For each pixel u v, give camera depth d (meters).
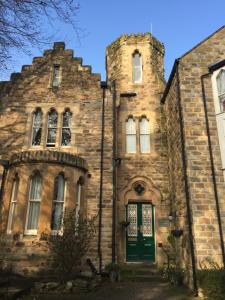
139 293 9.58
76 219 11.56
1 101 14.82
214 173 10.69
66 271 10.12
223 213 10.17
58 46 16.05
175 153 12.91
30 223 11.55
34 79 15.34
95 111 14.59
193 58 12.52
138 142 15.50
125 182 14.63
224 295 8.47
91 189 13.16
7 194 12.04
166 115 15.45
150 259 13.65
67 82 15.23
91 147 13.87
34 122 14.68
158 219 13.98
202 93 11.90
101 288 10.21
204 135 11.24
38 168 11.88
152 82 16.75
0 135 14.12
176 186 12.62
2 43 6.94
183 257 11.11
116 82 16.86
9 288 9.15
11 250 11.00
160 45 18.31
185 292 9.62
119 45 17.95
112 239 12.45
